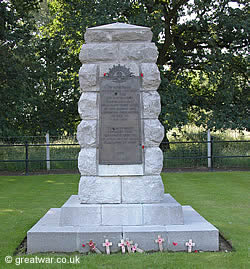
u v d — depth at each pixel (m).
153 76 6.11
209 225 5.72
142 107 6.12
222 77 15.88
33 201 9.11
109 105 6.07
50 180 12.94
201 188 10.84
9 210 8.08
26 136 16.39
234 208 8.08
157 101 6.11
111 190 5.96
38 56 18.05
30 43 18.39
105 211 5.79
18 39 16.23
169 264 4.81
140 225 5.75
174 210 5.79
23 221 7.10
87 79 6.09
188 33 17.66
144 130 6.05
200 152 16.28
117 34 6.23
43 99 17.28
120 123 6.05
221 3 16.39
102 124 6.05
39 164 16.11
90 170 5.99
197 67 17.97
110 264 4.84
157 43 15.84
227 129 17.56
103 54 6.16
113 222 5.77
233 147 16.41
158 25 14.96
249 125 15.75
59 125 16.97
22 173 15.23
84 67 6.13
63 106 17.25
